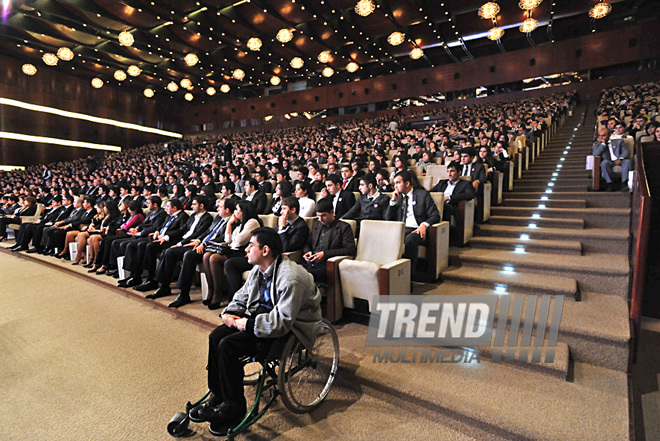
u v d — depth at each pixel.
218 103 28.08
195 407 2.09
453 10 16.06
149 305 4.06
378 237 3.30
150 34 16.55
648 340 2.63
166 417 2.13
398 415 2.12
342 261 3.09
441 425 2.02
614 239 3.63
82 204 7.05
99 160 20.48
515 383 2.19
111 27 15.08
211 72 22.14
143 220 5.79
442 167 5.47
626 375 2.25
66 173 16.88
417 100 22.55
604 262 3.30
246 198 5.96
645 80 16.47
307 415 2.14
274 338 2.03
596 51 17.64
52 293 4.56
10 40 16.30
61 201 7.76
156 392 2.38
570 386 2.14
